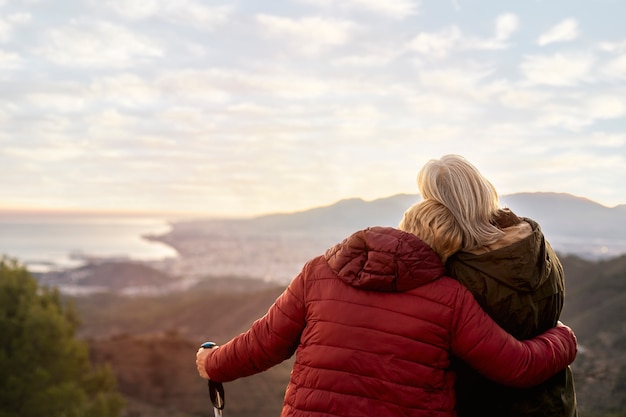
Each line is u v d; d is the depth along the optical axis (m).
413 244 1.96
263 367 2.22
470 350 1.93
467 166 2.15
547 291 2.08
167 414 24.86
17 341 14.05
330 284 2.05
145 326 86.19
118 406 14.72
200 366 2.34
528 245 2.02
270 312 2.20
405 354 1.89
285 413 1.99
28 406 13.44
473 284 2.03
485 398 2.19
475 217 2.09
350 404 1.87
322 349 1.96
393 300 1.95
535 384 2.01
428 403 1.88
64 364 14.84
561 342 2.07
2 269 15.95
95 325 89.00
